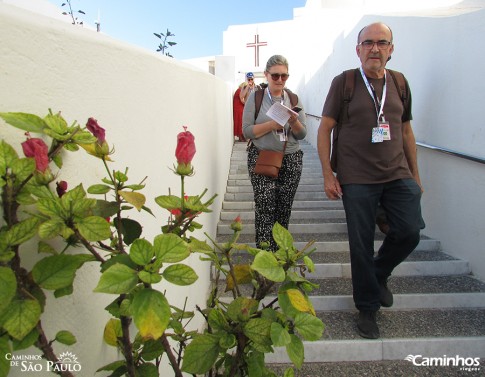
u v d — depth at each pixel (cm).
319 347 224
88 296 97
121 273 66
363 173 224
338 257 332
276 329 84
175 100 187
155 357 97
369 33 227
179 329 104
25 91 71
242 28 1431
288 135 292
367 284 227
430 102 337
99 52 102
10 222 63
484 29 266
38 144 66
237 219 111
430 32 333
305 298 90
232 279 114
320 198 496
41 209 65
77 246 78
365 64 232
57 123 72
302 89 1094
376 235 374
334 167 245
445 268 296
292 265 96
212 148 353
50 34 79
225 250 108
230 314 94
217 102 411
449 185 315
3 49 65
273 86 292
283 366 224
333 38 693
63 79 84
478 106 274
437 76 325
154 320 64
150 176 145
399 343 224
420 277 295
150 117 146
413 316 252
